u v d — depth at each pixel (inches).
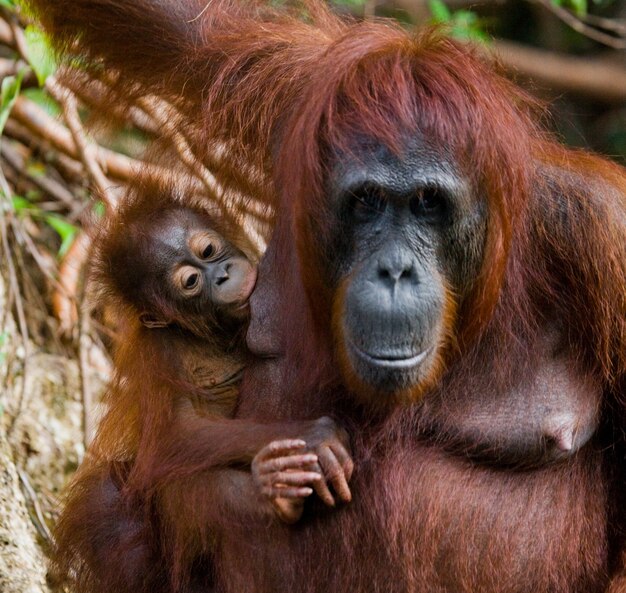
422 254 179.3
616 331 199.5
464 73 187.8
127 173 351.9
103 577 239.9
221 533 214.8
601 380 203.6
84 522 245.0
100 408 279.4
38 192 364.2
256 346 217.8
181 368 230.7
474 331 193.3
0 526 268.4
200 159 250.1
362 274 179.0
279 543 207.0
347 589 203.5
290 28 247.9
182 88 248.7
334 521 203.0
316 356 202.7
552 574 204.7
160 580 236.4
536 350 202.7
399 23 233.1
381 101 181.6
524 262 199.9
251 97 230.8
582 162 209.9
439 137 178.7
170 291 232.4
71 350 338.6
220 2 257.4
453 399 202.4
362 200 179.8
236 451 205.8
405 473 200.5
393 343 176.2
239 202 250.1
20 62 338.6
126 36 251.8
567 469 207.3
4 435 301.1
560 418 201.6
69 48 259.3
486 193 183.3
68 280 346.0
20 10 293.9
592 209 199.0
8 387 314.3
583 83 535.8
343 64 188.9
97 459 251.8
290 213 196.2
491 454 203.3
